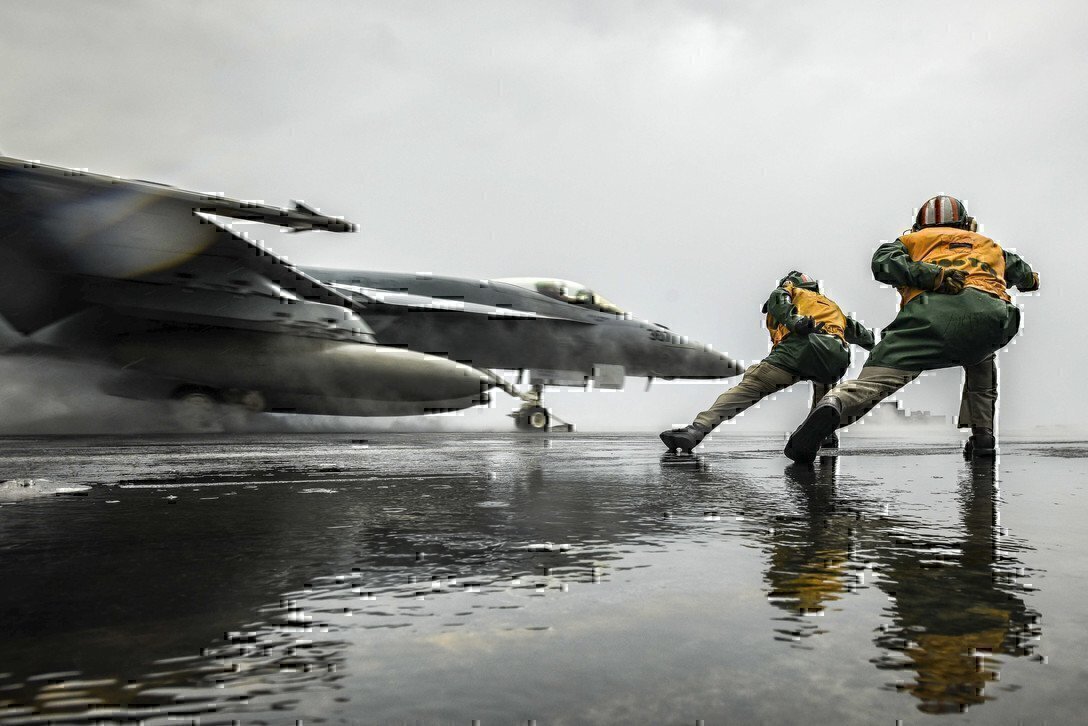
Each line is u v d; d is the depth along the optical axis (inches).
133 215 446.6
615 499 128.4
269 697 39.0
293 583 65.3
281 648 47.0
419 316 594.6
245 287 502.6
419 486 149.5
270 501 124.3
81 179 427.8
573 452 279.7
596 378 636.7
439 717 36.5
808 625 52.4
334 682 41.2
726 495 134.6
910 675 42.5
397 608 57.1
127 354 499.2
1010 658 45.5
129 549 81.0
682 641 48.7
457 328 601.9
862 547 83.3
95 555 77.7
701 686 40.7
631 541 86.8
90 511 111.2
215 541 86.4
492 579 67.1
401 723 35.8
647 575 68.7
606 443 376.2
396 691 39.9
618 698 38.9
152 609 56.5
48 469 189.5
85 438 418.9
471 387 559.2
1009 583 65.9
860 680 41.6
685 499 128.4
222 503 121.4
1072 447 350.3
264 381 509.0
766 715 36.7
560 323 627.8
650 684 41.0
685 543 85.6
